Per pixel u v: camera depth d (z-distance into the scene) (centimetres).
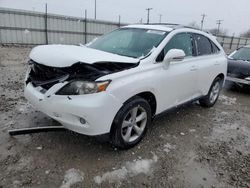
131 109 291
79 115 252
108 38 406
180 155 313
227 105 557
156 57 327
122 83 270
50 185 239
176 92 370
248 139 381
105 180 253
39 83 283
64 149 301
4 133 328
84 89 252
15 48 1638
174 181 262
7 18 1766
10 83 603
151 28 389
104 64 265
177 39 377
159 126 395
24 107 427
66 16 2072
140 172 271
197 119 445
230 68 683
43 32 1986
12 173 251
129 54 340
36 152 290
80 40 2247
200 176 275
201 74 426
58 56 263
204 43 455
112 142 291
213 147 343
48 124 362
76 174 258
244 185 266
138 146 324
